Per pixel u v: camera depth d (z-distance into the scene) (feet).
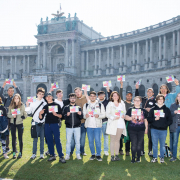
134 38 237.04
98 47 269.03
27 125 104.06
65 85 250.78
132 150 42.93
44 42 286.05
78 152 45.70
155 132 42.98
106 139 50.24
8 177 36.96
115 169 39.27
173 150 43.96
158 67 211.41
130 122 43.27
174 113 43.68
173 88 189.98
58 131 44.70
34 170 39.50
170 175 36.17
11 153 51.52
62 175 36.99
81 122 49.29
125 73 239.91
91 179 35.14
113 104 45.55
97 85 266.77
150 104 49.88
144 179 34.68
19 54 313.32
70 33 271.49
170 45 216.54
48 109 44.37
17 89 56.18
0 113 45.93
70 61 274.36
